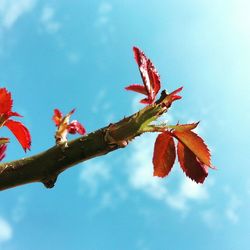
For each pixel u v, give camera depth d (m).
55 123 0.17
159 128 0.15
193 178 0.16
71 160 0.14
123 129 0.14
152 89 0.16
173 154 0.17
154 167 0.17
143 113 0.15
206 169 0.16
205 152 0.16
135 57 0.16
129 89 0.16
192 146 0.16
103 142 0.14
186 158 0.16
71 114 0.17
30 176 0.14
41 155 0.14
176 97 0.16
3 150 0.14
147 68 0.16
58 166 0.14
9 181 0.14
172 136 0.16
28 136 0.15
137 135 0.15
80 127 0.18
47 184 0.14
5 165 0.14
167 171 0.17
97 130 0.14
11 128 0.15
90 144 0.14
